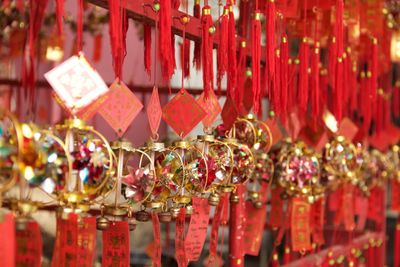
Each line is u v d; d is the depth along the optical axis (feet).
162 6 4.27
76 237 3.76
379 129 8.68
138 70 10.01
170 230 10.24
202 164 4.41
